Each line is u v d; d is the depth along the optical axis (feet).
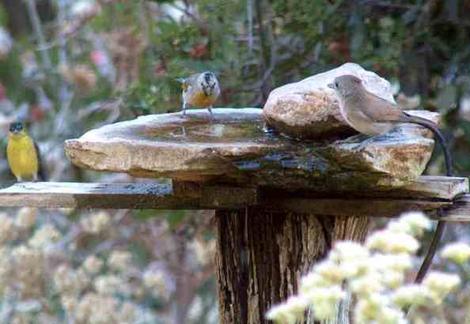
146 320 48.08
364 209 25.13
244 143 24.88
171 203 26.27
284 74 39.63
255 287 26.43
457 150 40.47
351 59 38.34
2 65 53.16
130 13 43.32
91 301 42.42
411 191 25.13
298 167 24.09
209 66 39.11
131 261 47.24
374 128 25.11
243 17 40.22
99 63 47.57
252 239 26.40
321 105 25.09
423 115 27.50
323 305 17.11
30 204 27.02
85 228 44.73
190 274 47.70
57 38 51.57
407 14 38.52
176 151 24.13
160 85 39.40
